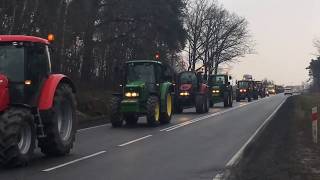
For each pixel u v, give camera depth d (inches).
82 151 574.2
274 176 426.0
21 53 486.6
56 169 453.7
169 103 981.2
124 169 458.9
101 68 1734.7
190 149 597.9
